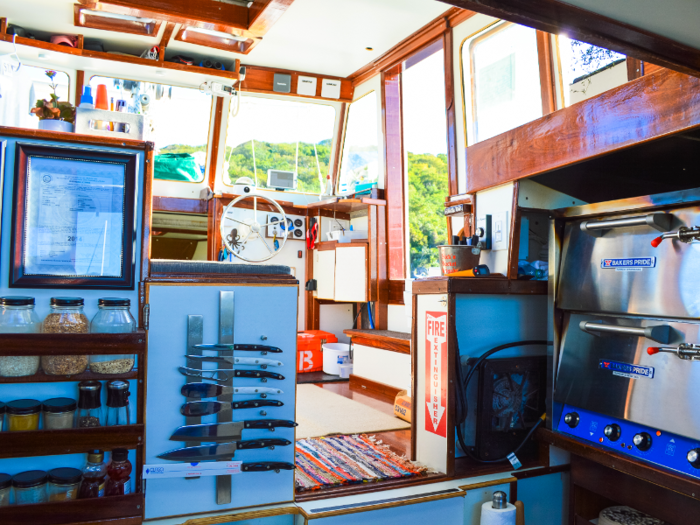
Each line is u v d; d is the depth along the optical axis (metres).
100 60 4.66
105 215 1.83
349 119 6.21
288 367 2.04
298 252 6.23
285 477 2.06
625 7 1.49
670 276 1.93
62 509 1.63
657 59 1.64
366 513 2.06
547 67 3.58
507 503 2.24
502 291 2.58
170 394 1.88
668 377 1.92
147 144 1.86
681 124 1.78
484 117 4.26
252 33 4.41
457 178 4.48
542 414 2.62
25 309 1.65
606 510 2.33
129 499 1.70
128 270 1.84
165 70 4.85
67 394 1.81
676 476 1.83
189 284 1.91
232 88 5.17
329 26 4.67
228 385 1.94
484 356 2.57
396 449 2.91
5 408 1.67
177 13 4.09
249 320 1.99
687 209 1.89
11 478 1.65
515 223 2.62
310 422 3.52
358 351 5.09
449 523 2.24
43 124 1.87
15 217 1.72
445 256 2.77
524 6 1.40
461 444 2.48
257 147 6.07
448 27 4.43
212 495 1.95
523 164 2.53
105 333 1.67
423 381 2.64
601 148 2.10
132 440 1.72
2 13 4.37
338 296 5.66
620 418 2.09
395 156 5.43
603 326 2.15
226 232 5.76
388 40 4.95
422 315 2.67
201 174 5.96
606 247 2.21
